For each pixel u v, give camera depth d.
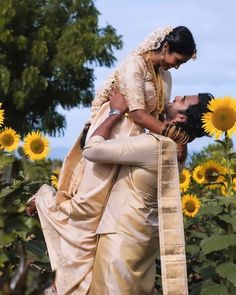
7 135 7.82
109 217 5.18
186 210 7.36
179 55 5.24
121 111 5.25
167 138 5.09
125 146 5.05
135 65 5.22
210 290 6.16
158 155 5.04
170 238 5.00
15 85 38.06
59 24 40.62
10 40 38.44
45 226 5.45
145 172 5.09
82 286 5.24
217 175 6.44
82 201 5.23
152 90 5.28
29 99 38.31
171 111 5.39
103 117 5.35
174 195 5.04
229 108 5.61
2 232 3.22
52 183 7.72
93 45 38.97
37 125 41.16
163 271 4.96
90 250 5.27
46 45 39.44
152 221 5.18
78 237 5.29
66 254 5.30
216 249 5.96
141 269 5.19
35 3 40.84
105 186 5.20
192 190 9.13
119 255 5.09
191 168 9.91
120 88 5.25
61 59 38.75
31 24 40.47
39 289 2.79
